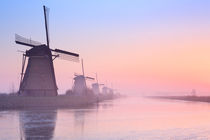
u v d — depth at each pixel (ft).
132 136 97.60
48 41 260.83
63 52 273.33
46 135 98.53
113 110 232.94
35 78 255.29
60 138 92.43
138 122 141.28
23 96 242.99
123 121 145.89
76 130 111.34
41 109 224.94
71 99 305.32
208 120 151.64
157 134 102.58
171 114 192.65
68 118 158.71
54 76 262.06
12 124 129.08
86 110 229.04
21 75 252.62
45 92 257.75
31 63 254.68
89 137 94.84
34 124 129.70
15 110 209.77
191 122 141.69
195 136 98.22
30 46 256.52
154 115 183.62
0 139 90.17
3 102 223.51
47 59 256.93
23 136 96.02
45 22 260.01
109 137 95.25
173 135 100.42
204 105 328.08
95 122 140.46
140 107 284.61
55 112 199.93
